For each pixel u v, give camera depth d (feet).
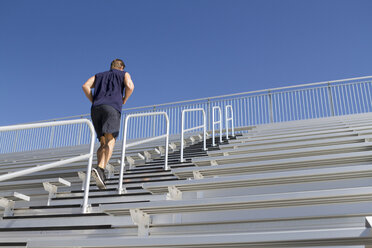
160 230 7.81
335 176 8.46
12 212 11.21
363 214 6.68
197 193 9.91
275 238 5.38
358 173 8.18
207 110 31.99
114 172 17.93
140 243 5.96
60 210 10.71
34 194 12.78
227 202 7.23
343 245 5.29
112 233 8.30
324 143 14.83
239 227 7.23
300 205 7.30
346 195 6.71
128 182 13.57
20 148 36.01
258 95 31.42
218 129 30.53
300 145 15.06
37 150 35.17
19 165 22.27
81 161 19.88
